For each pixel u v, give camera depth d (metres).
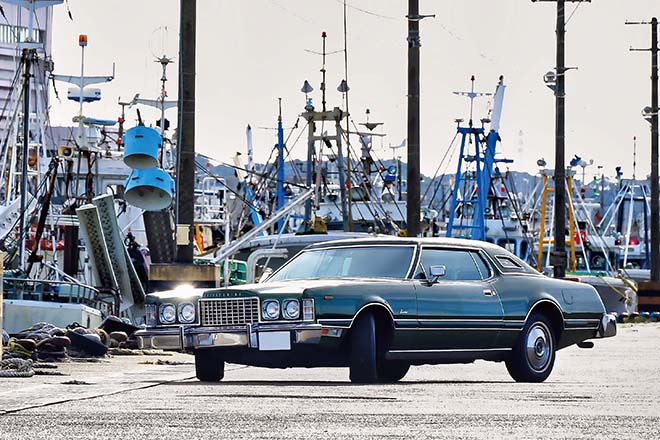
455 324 34.59
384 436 18.88
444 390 29.58
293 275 35.06
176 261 62.31
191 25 63.12
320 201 125.12
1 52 112.69
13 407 23.20
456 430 19.84
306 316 32.09
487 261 36.28
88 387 29.20
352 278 34.16
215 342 32.53
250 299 32.41
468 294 35.09
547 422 21.31
